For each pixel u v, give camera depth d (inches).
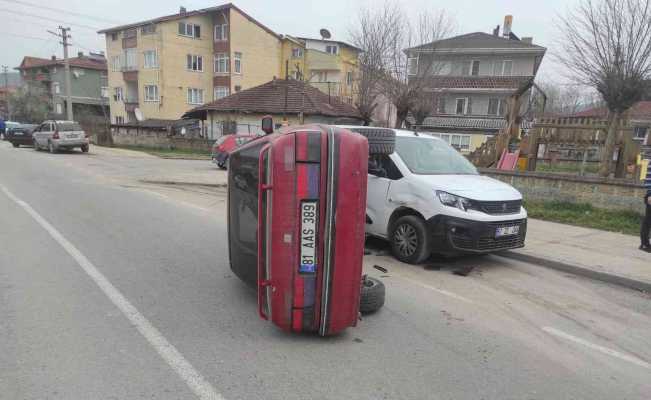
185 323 155.6
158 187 504.1
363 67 965.2
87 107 2532.0
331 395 117.2
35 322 151.0
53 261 217.0
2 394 110.7
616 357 149.9
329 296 139.8
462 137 1371.8
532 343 156.7
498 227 231.3
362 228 141.7
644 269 242.2
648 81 443.5
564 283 229.1
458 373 132.6
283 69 1907.0
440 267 243.0
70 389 113.9
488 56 1407.5
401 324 165.6
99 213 336.2
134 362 128.3
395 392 120.5
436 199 231.8
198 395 113.9
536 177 422.3
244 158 171.2
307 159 133.6
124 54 1788.9
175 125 1472.7
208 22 1748.3
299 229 136.3
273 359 134.2
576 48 470.0
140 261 224.1
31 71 2773.1
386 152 185.8
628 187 374.9
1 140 1460.4
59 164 694.5
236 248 185.0
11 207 340.8
